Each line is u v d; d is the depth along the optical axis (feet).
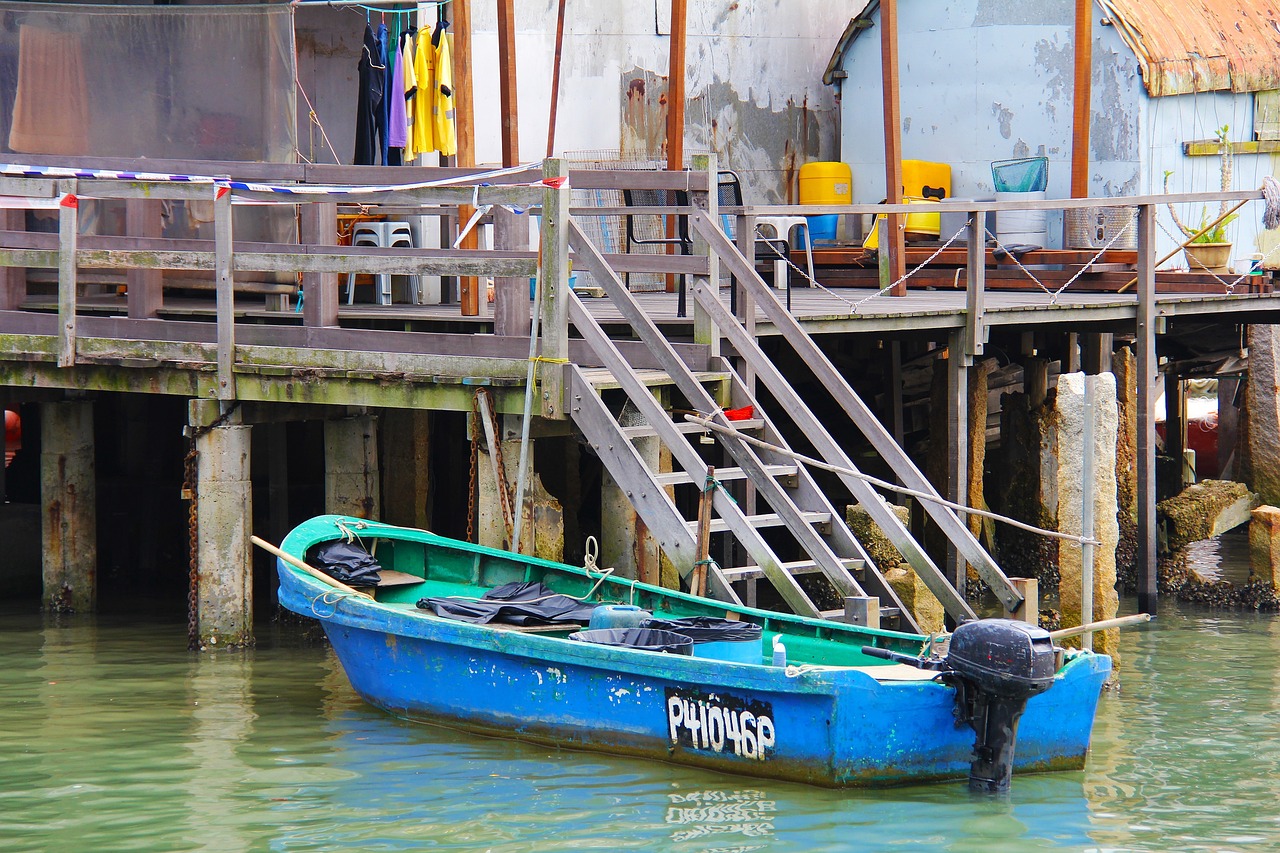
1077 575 71.72
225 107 85.71
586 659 57.52
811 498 70.23
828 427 106.32
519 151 105.91
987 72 118.01
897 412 102.01
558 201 65.98
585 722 58.85
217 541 76.38
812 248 115.34
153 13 85.40
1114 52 113.09
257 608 88.07
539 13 107.45
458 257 69.10
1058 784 56.18
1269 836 50.85
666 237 105.19
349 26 103.14
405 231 94.99
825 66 126.31
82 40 85.61
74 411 85.71
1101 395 71.36
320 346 73.36
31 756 59.00
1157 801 54.29
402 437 88.58
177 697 67.92
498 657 60.44
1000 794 54.24
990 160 118.42
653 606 66.23
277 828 50.96
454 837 50.01
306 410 79.05
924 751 54.44
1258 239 119.85
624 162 113.70
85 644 78.59
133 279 79.30
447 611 65.41
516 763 57.98
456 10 82.74
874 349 105.29
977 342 83.56
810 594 90.12
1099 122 114.01
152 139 86.07
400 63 92.32
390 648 63.93
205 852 48.88
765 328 78.23
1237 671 75.31
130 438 102.83
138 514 98.37
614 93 112.98
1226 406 133.28
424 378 69.97
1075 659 55.77
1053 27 115.03
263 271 78.38
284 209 85.97
